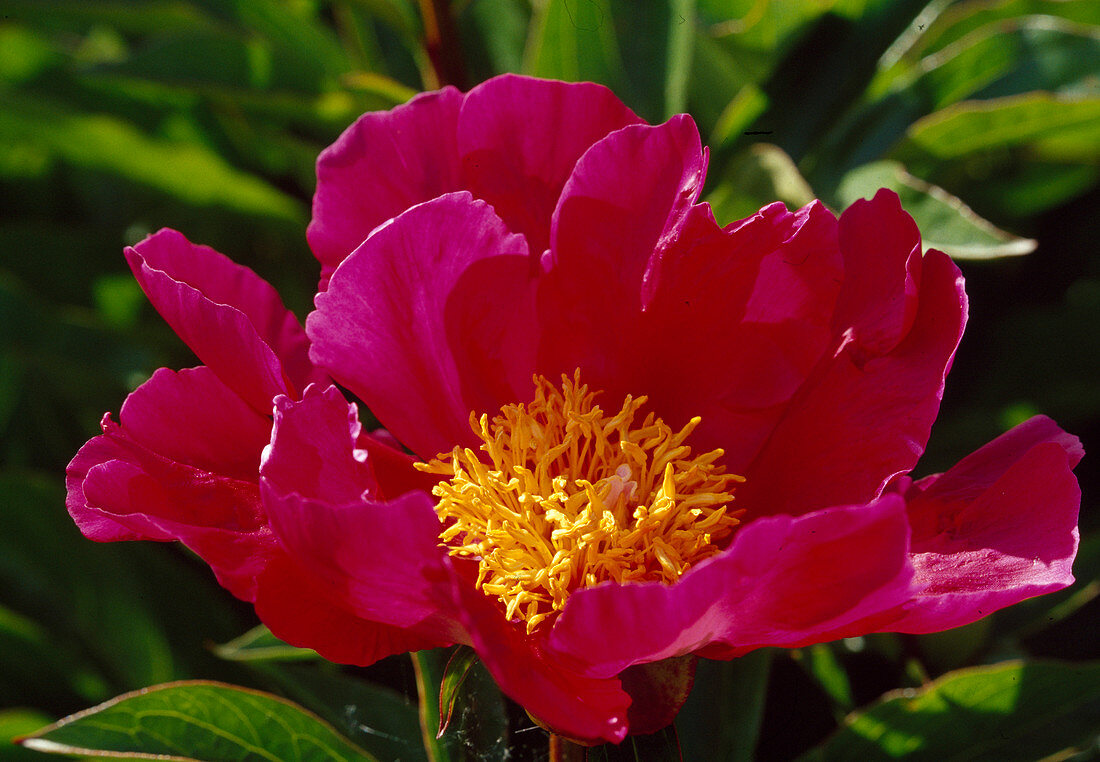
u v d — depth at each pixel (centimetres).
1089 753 55
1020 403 59
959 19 60
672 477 50
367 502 46
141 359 61
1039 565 47
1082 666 51
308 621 48
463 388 51
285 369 50
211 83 57
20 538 58
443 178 50
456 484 50
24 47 60
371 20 62
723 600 46
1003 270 61
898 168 54
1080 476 59
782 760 55
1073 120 56
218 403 49
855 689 55
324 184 50
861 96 56
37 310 61
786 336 50
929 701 51
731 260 50
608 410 51
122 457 49
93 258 62
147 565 59
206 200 61
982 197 60
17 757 57
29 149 64
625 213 50
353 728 54
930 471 58
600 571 50
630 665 47
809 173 57
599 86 50
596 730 46
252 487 49
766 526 45
